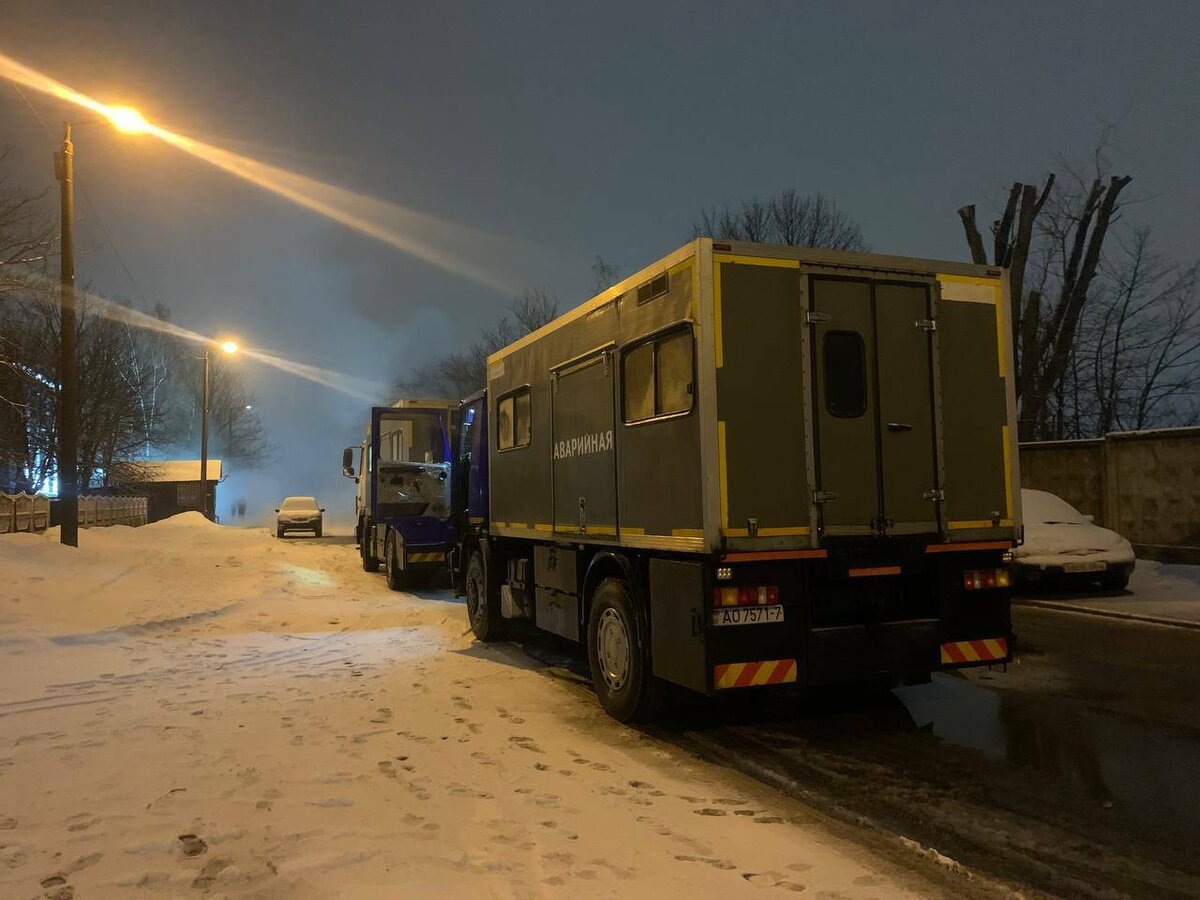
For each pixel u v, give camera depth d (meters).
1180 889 3.71
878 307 6.02
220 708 6.70
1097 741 5.93
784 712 6.79
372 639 10.23
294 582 15.79
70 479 15.98
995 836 4.29
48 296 16.41
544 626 8.48
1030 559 12.56
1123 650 9.02
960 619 6.22
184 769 5.07
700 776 5.21
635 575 6.44
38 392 26.38
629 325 6.55
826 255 5.89
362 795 4.64
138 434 41.09
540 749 5.70
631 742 5.99
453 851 3.89
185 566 16.88
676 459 5.84
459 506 12.05
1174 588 13.00
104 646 9.23
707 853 3.96
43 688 7.32
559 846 3.99
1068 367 23.78
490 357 10.05
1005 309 6.42
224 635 10.37
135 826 4.12
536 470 8.53
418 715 6.55
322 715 6.50
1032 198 20.77
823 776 5.24
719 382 5.55
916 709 6.83
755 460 5.60
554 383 8.05
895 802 4.77
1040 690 7.42
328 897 3.40
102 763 5.19
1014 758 5.57
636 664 6.31
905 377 6.06
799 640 5.76
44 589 11.47
